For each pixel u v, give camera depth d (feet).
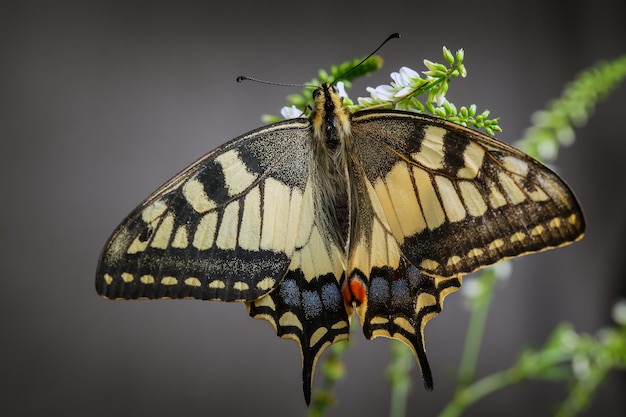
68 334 1.73
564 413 1.55
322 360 1.73
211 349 1.76
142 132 1.77
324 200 1.36
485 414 1.79
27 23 1.73
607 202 1.84
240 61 1.77
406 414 1.76
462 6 1.81
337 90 1.37
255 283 1.34
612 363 1.53
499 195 1.32
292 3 1.78
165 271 1.32
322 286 1.36
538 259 1.82
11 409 1.70
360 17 1.79
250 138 1.35
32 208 1.73
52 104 1.75
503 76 1.80
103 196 1.76
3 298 1.71
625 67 1.52
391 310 1.36
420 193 1.34
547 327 1.81
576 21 1.82
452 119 1.35
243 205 1.34
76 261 1.75
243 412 1.75
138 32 1.77
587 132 1.85
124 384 1.73
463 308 1.79
